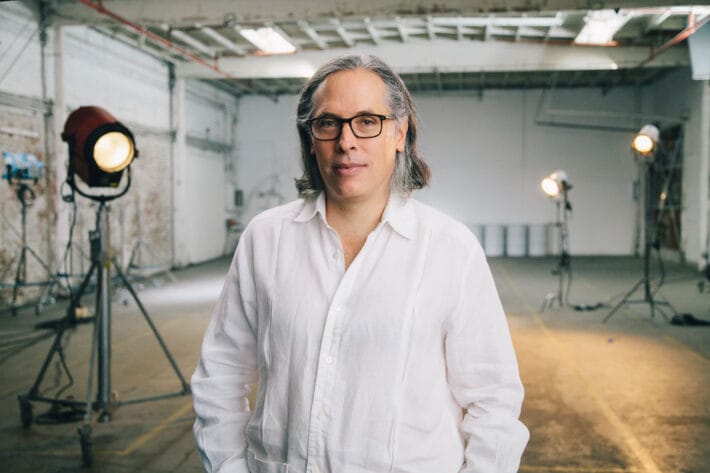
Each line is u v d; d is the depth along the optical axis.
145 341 5.48
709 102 10.18
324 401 0.94
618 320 6.34
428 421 0.95
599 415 3.55
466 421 1.01
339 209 1.03
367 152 0.96
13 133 6.89
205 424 1.09
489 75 12.78
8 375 4.37
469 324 0.99
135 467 2.88
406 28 9.50
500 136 13.99
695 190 10.91
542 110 13.84
